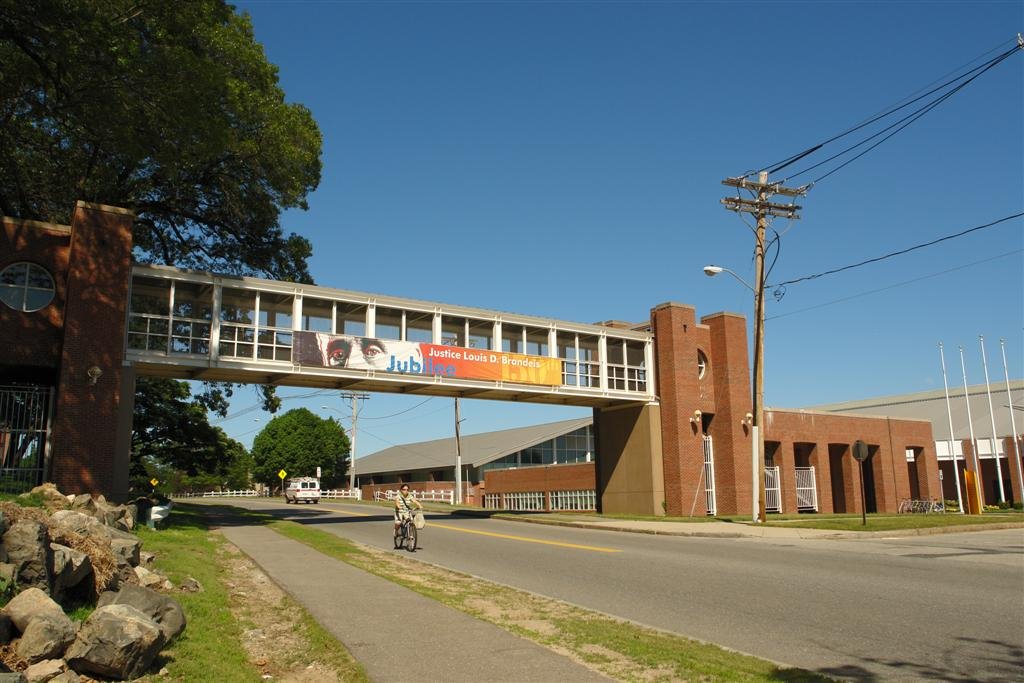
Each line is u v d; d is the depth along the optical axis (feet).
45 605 21.40
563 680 22.58
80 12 53.62
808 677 22.90
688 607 35.47
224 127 67.92
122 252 71.82
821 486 130.00
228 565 48.39
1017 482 173.58
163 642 22.67
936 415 207.62
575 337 108.99
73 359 67.62
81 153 90.89
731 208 86.63
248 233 110.11
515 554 57.67
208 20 66.90
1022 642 27.48
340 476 306.96
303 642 28.30
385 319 92.63
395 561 52.60
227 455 151.33
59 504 42.78
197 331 79.56
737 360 116.26
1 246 69.46
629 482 113.19
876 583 40.55
